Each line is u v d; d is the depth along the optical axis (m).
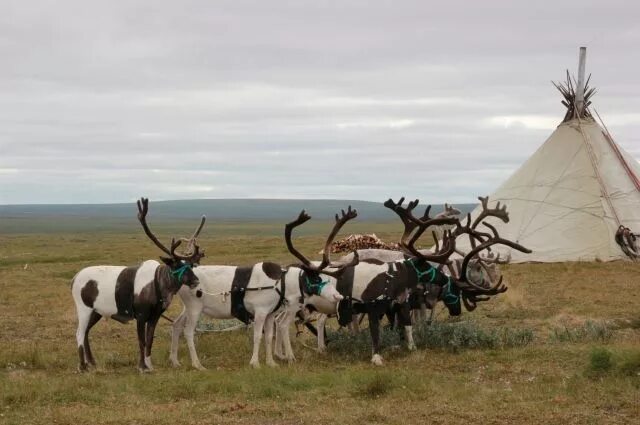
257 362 14.38
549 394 11.59
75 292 14.13
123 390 12.33
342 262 16.48
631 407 10.79
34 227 165.50
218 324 18.73
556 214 34.06
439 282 15.82
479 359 14.54
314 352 15.82
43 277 32.59
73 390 12.12
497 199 35.88
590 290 24.55
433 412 10.73
